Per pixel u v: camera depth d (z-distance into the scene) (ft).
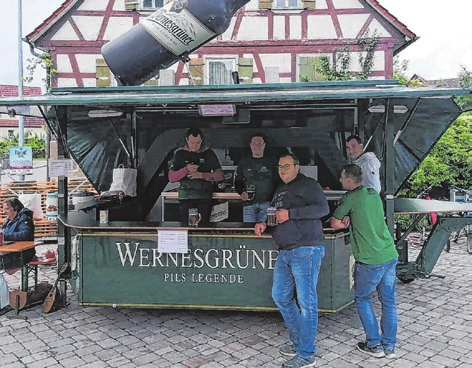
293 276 12.75
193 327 15.53
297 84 14.38
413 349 13.78
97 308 17.42
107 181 23.59
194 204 17.99
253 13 49.16
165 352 13.66
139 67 16.52
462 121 33.45
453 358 13.17
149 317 16.49
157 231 15.02
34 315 16.72
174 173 17.80
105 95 13.99
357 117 19.89
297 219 12.59
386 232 13.01
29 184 39.52
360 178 13.12
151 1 48.98
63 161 17.16
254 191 17.22
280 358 13.23
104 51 16.52
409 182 32.07
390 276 13.09
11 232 18.06
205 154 18.29
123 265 15.25
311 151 20.56
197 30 15.81
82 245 15.39
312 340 12.56
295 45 48.98
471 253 26.89
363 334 14.90
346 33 48.55
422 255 20.07
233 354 13.50
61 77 49.39
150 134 22.40
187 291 15.05
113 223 15.69
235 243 14.80
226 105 14.34
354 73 48.62
